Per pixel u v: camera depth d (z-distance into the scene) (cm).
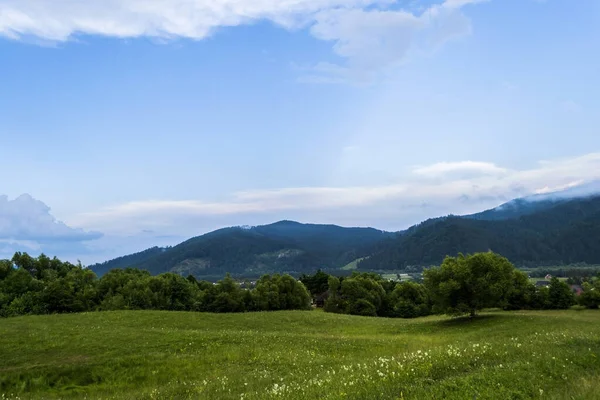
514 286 6719
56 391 2186
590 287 8962
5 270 8231
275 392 1349
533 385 1140
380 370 1514
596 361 1438
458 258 6097
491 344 2086
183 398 1695
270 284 9962
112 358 2573
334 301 11050
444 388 1147
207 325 4612
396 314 10800
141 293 8144
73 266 9894
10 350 2758
